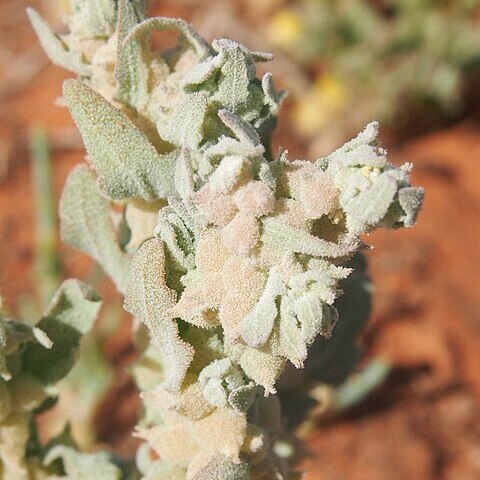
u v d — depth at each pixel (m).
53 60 0.11
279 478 0.11
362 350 0.13
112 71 0.10
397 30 0.42
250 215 0.08
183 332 0.09
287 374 0.13
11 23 0.46
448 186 0.39
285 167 0.08
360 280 0.13
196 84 0.09
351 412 0.31
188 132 0.09
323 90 0.43
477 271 0.35
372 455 0.30
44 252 0.28
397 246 0.36
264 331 0.08
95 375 0.27
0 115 0.42
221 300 0.08
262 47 0.44
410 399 0.32
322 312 0.08
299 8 0.45
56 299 0.11
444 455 0.30
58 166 0.40
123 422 0.31
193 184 0.08
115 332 0.32
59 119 0.41
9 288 0.35
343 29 0.43
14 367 0.11
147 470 0.12
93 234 0.11
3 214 0.38
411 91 0.42
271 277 0.08
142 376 0.12
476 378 0.32
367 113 0.42
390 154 0.41
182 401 0.09
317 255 0.08
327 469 0.30
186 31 0.10
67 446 0.13
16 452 0.12
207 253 0.08
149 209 0.11
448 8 0.42
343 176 0.08
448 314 0.34
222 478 0.10
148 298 0.09
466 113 0.43
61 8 0.45
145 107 0.10
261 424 0.11
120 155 0.10
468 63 0.42
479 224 0.37
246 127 0.08
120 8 0.10
